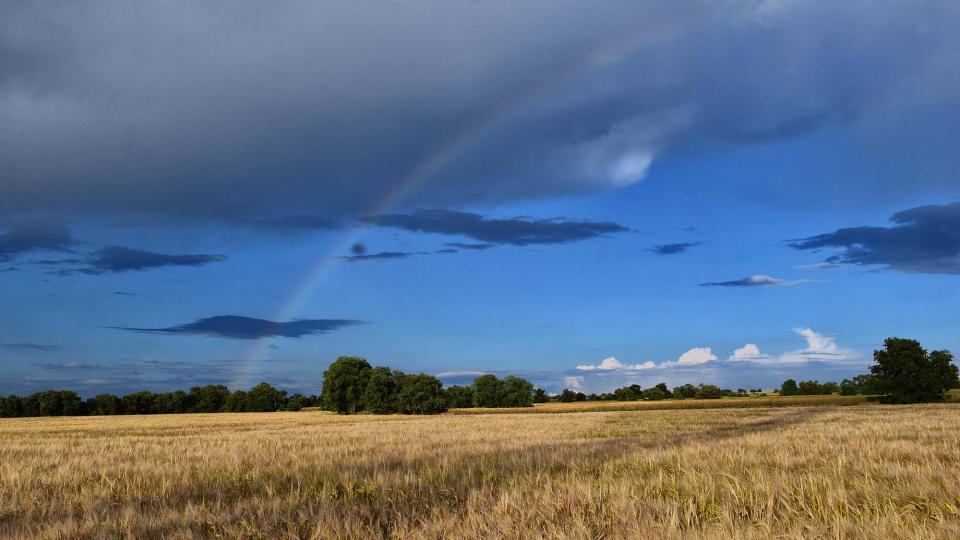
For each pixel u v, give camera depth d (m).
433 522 8.54
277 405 158.75
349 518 8.58
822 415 51.22
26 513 10.04
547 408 125.38
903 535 7.36
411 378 115.88
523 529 8.02
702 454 16.66
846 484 11.05
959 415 46.00
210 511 9.79
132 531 8.61
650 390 197.12
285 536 8.13
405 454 19.12
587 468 14.29
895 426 30.41
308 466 15.99
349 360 123.81
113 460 19.19
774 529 8.04
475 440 26.31
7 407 146.12
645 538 7.40
